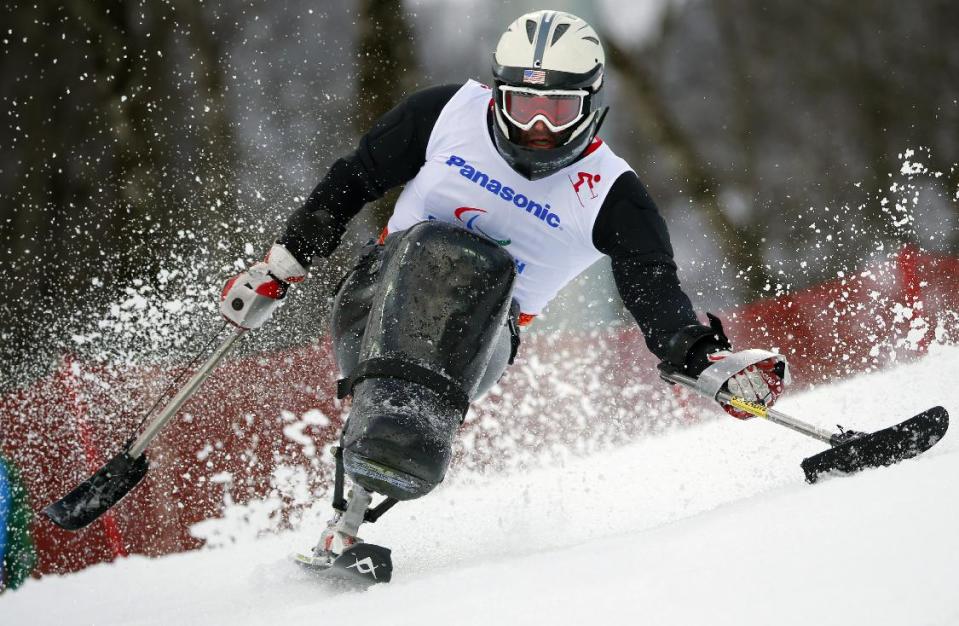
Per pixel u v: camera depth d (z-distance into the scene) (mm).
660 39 44188
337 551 10234
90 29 35406
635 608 6633
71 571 18531
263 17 37531
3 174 34375
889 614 5949
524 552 10539
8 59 35000
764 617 6152
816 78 44688
